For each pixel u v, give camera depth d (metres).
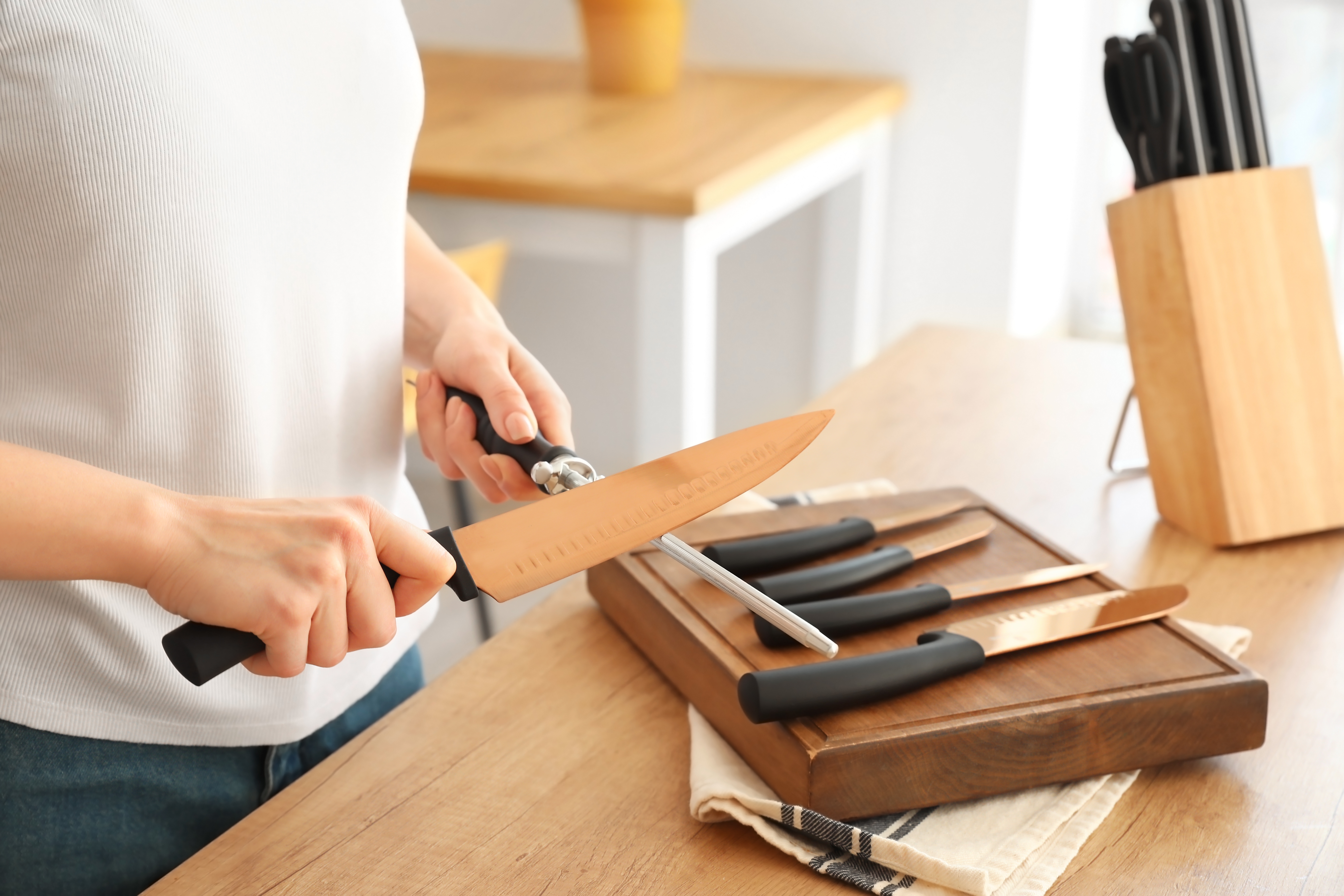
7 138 0.60
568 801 0.66
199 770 0.74
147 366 0.66
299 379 0.75
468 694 0.76
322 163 0.73
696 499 0.63
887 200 2.23
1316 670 0.78
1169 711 0.66
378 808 0.65
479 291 0.92
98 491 0.53
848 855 0.61
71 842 0.69
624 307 2.39
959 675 0.66
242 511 0.56
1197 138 0.93
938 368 1.31
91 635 0.68
